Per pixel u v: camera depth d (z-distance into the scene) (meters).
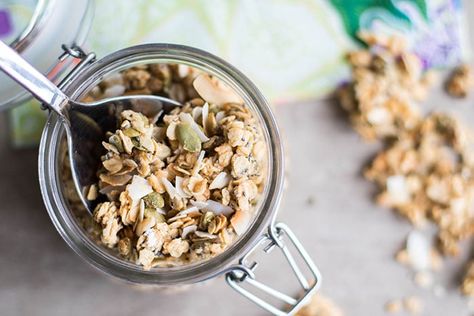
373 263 0.48
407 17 0.48
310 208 0.48
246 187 0.37
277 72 0.48
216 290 0.47
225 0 0.48
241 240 0.37
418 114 0.48
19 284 0.47
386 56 0.48
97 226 0.38
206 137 0.38
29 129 0.47
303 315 0.47
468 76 0.48
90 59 0.38
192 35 0.47
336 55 0.48
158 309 0.47
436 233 0.49
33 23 0.40
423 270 0.48
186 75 0.39
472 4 0.49
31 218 0.47
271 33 0.48
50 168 0.38
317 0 0.48
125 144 0.37
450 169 0.48
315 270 0.39
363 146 0.48
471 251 0.48
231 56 0.48
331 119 0.48
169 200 0.37
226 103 0.39
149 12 0.47
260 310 0.47
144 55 0.38
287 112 0.48
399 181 0.48
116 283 0.47
